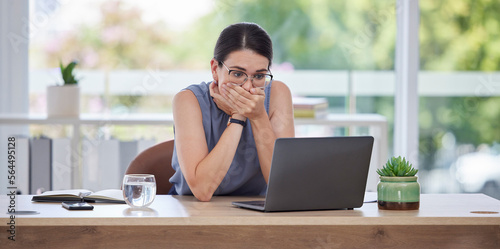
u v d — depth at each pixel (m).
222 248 1.52
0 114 3.30
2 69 3.35
